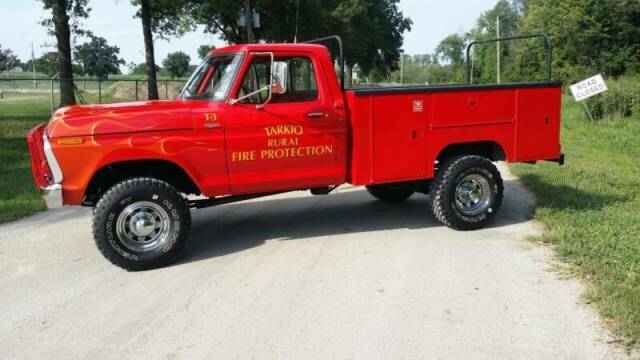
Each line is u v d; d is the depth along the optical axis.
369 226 7.53
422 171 7.03
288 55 6.48
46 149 5.70
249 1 29.94
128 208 5.88
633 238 6.30
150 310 4.98
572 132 18.28
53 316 4.91
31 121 22.78
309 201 9.12
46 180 5.99
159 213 6.01
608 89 21.56
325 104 6.61
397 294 5.16
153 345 4.35
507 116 7.34
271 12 35.56
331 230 7.37
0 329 4.69
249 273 5.82
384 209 8.48
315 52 6.59
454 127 7.08
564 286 5.25
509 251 6.32
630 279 5.14
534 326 4.47
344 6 39.03
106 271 6.01
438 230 7.26
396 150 6.88
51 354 4.26
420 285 5.37
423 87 7.06
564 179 9.89
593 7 47.28
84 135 5.73
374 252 6.39
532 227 7.28
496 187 7.24
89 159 5.76
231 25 36.44
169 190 5.99
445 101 7.00
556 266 5.76
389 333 4.42
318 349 4.20
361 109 6.65
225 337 4.44
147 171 6.36
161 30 34.59
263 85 6.45
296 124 6.45
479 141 7.27
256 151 6.31
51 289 5.53
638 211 7.57
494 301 4.96
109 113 5.90
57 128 5.71
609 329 4.36
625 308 4.52
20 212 8.42
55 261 6.36
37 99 41.16
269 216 8.20
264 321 4.69
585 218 7.21
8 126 20.69
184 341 4.39
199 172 6.13
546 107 7.55
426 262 6.01
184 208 6.08
